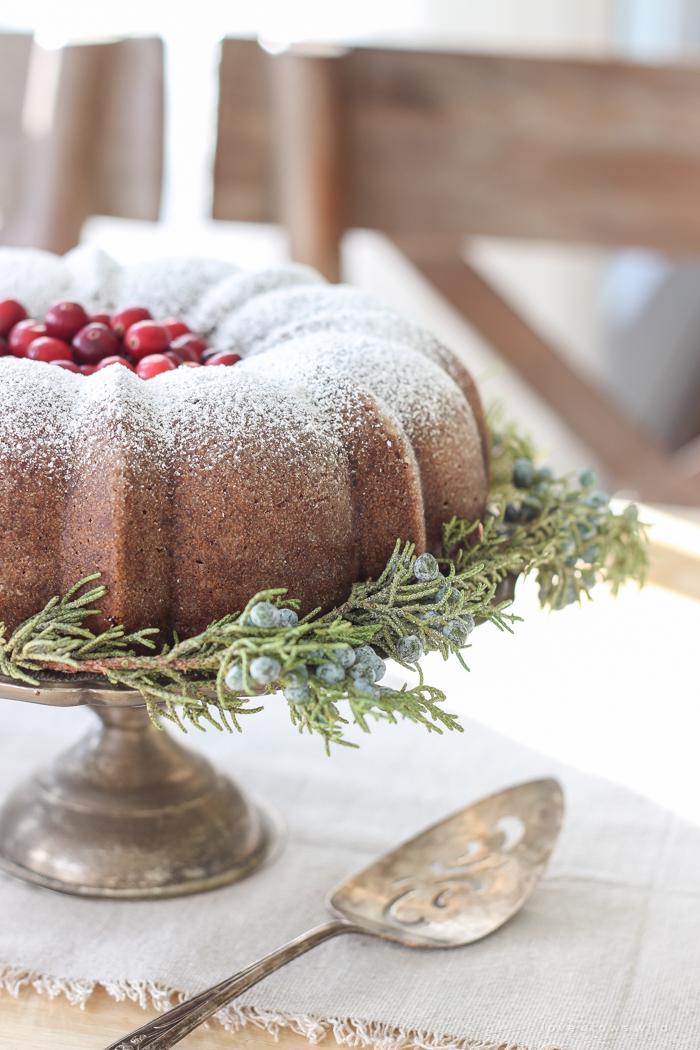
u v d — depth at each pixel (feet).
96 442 2.28
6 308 2.64
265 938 2.38
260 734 2.85
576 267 7.18
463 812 2.56
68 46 4.21
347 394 2.41
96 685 2.23
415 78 4.18
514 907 2.41
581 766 2.75
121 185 4.33
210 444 2.31
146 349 2.54
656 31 6.77
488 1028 2.25
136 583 2.27
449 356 2.69
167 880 2.45
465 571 2.37
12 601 2.29
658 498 4.60
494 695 2.97
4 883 2.46
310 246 4.16
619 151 4.30
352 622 2.31
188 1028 2.20
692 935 2.39
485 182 4.32
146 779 2.53
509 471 2.81
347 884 2.44
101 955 2.34
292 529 2.32
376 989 2.29
